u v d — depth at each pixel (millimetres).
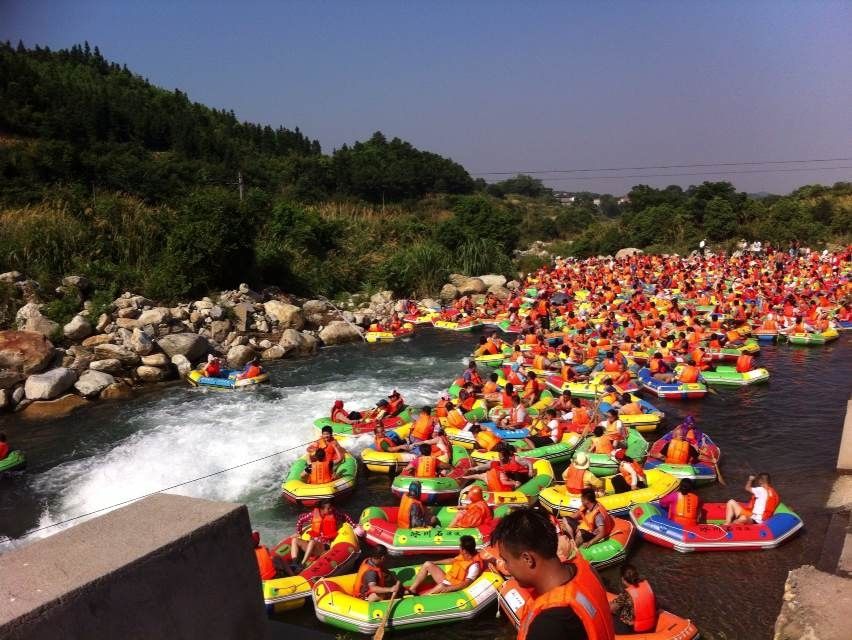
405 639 10164
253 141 95750
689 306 34625
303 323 30641
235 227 31094
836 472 15758
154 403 21312
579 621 2789
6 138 56875
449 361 27203
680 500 12617
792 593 8273
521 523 2961
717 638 10133
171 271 29500
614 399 19828
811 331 29703
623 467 14219
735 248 60688
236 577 3494
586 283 43312
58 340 23609
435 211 74438
